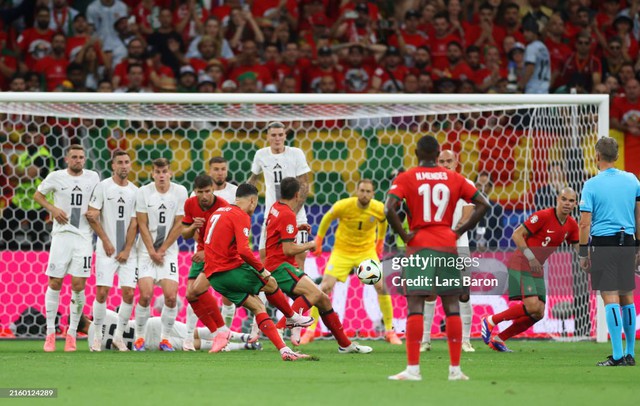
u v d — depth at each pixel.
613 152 30.72
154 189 38.25
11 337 44.91
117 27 61.59
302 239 39.81
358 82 62.06
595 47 64.69
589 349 39.69
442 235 23.45
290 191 34.47
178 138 52.94
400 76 62.50
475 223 23.70
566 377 25.78
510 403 19.28
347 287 46.47
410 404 18.95
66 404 19.06
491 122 54.00
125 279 37.78
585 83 64.06
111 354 35.38
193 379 24.48
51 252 37.25
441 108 47.34
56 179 37.34
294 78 61.66
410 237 23.58
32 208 48.84
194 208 36.69
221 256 32.53
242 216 32.31
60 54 60.41
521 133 53.31
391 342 42.72
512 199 51.94
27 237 48.22
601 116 45.56
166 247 37.88
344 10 65.44
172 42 61.09
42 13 60.91
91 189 37.59
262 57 63.06
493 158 53.28
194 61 61.72
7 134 48.66
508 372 27.48
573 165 47.66
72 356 33.97
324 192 52.56
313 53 64.00
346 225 41.12
